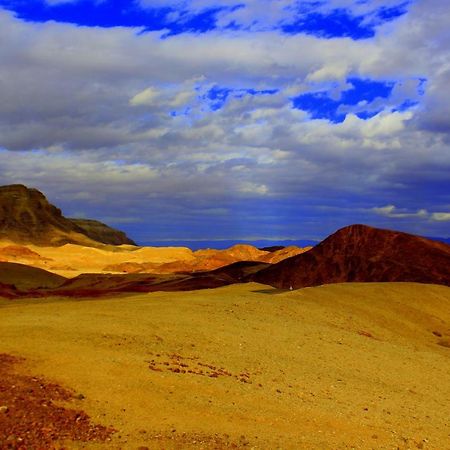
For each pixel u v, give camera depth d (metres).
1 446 9.21
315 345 22.39
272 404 13.88
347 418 13.98
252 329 22.88
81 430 10.39
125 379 13.34
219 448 10.47
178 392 13.23
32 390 11.72
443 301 39.91
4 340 15.37
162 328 20.03
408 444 12.94
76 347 15.44
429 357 25.20
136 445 10.12
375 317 32.75
